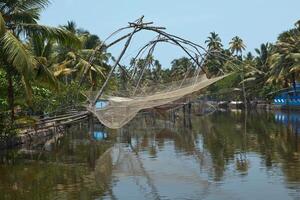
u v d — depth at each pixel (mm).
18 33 25594
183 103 39406
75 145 30609
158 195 15469
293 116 55750
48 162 23016
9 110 30141
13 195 15828
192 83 31219
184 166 21203
